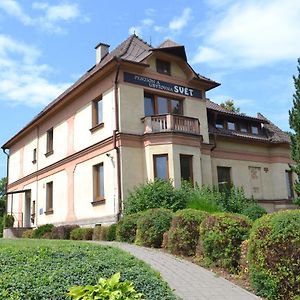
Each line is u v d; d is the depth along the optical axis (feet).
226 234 31.48
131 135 63.21
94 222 66.18
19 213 98.32
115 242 46.88
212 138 77.05
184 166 64.90
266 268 25.41
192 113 71.77
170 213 43.34
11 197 105.29
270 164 86.63
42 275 20.35
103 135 66.54
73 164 74.69
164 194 53.93
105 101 66.85
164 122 64.34
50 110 83.05
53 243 36.17
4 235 85.51
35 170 91.09
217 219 32.55
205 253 33.12
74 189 73.51
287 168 87.20
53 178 82.07
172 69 71.05
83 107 73.31
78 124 74.43
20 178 99.71
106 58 77.97
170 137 63.16
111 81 65.51
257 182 83.20
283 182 85.51
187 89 72.08
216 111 80.07
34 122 90.89
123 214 57.06
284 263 24.63
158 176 63.00
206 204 50.67
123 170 61.41
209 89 75.72
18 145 103.91
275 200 84.33
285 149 87.86
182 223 37.27
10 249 27.53
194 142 65.82
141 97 66.03
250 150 83.66
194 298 24.81
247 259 27.81
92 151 69.00
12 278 19.42
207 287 27.22
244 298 25.29
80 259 24.84
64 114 79.97
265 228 25.96
